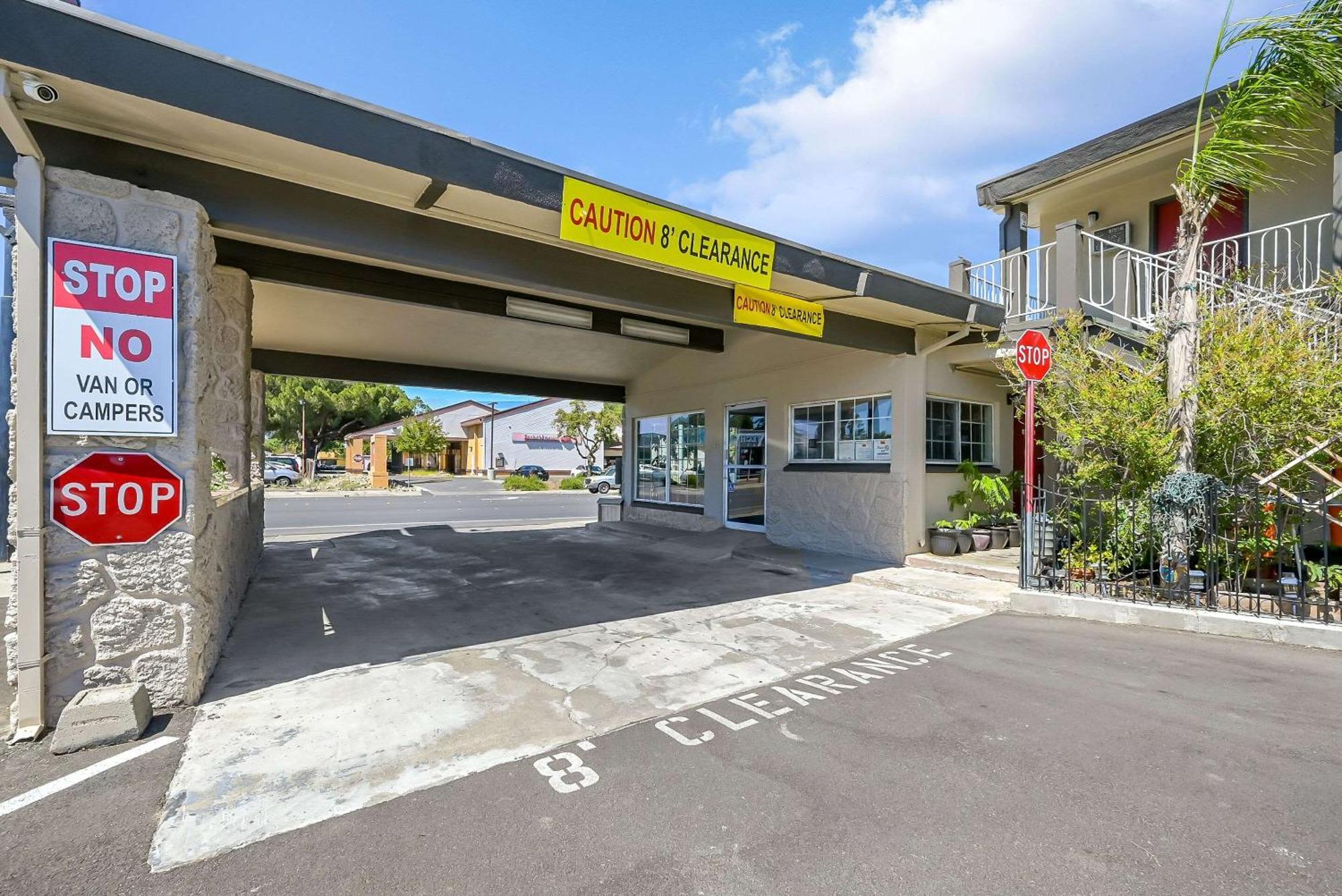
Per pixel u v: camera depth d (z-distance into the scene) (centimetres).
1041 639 522
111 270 344
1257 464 581
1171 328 609
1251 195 852
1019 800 273
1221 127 591
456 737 339
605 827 255
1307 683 404
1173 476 570
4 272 606
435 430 4581
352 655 482
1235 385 559
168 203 363
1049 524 669
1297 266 803
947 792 280
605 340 1045
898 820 259
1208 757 308
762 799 276
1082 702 382
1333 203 686
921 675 436
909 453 867
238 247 605
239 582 630
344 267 665
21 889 216
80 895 214
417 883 221
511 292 784
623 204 507
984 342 848
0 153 354
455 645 512
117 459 350
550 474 4566
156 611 363
